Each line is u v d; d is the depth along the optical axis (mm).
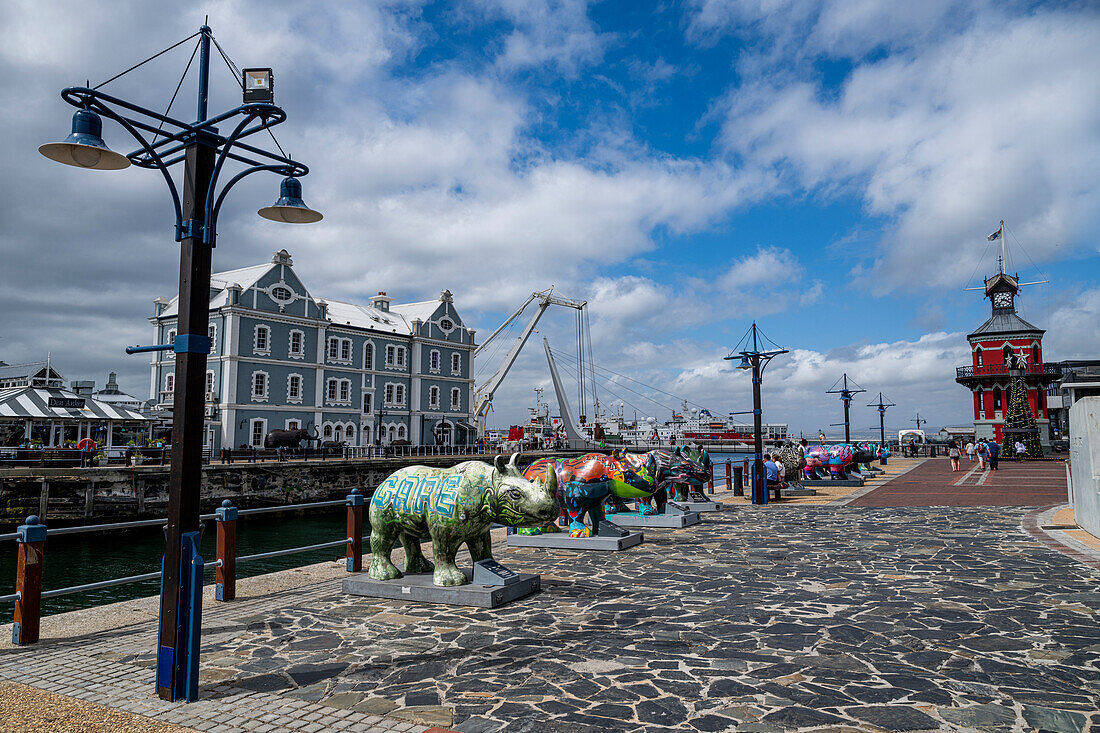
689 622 7422
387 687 5457
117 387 57625
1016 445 48938
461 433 68750
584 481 12805
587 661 6098
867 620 7395
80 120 5293
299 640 6816
